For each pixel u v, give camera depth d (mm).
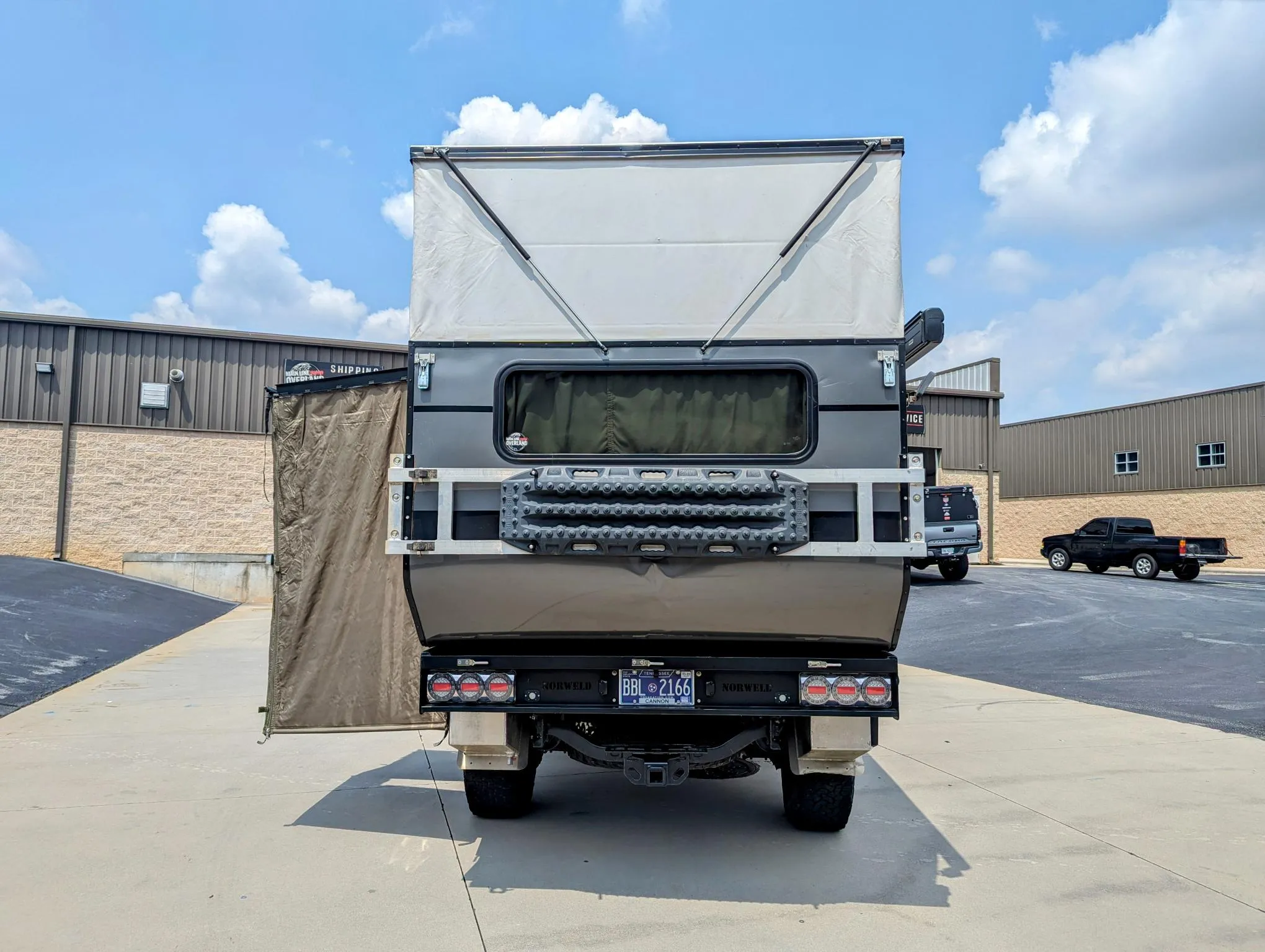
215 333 20484
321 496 4543
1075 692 8633
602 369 3646
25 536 19172
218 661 10508
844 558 3387
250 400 20797
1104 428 32062
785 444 3625
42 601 12828
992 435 27547
